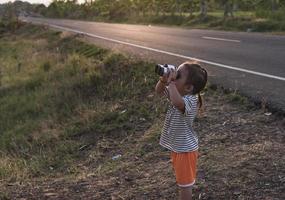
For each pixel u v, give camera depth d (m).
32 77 16.12
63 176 6.41
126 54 14.18
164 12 48.00
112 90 10.73
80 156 7.55
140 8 52.28
